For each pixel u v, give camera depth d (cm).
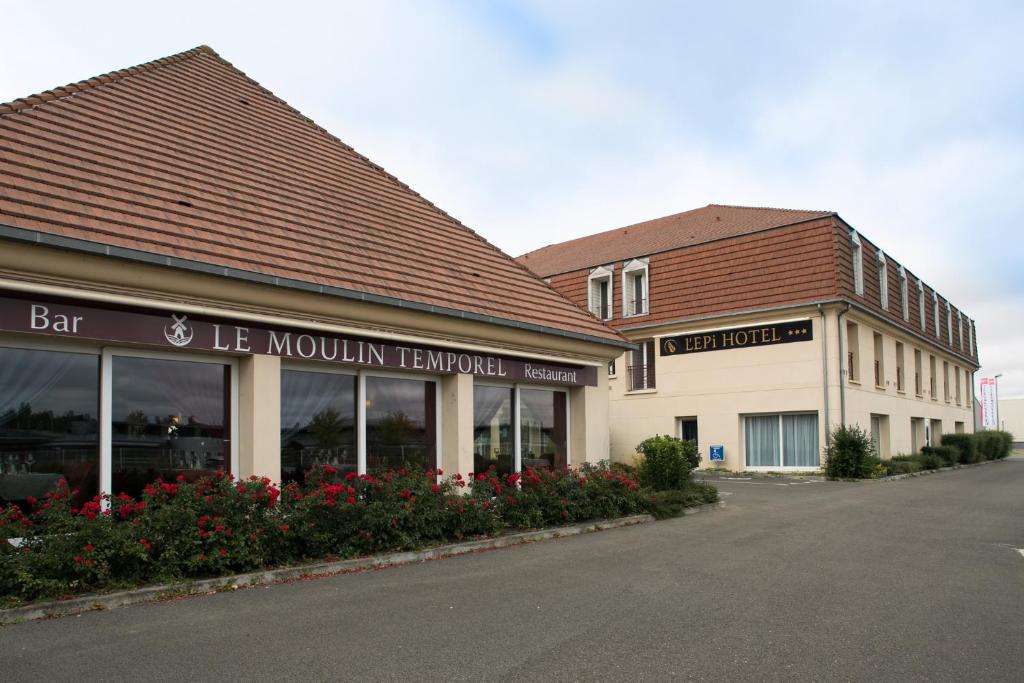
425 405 1097
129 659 502
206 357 855
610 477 1247
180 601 654
